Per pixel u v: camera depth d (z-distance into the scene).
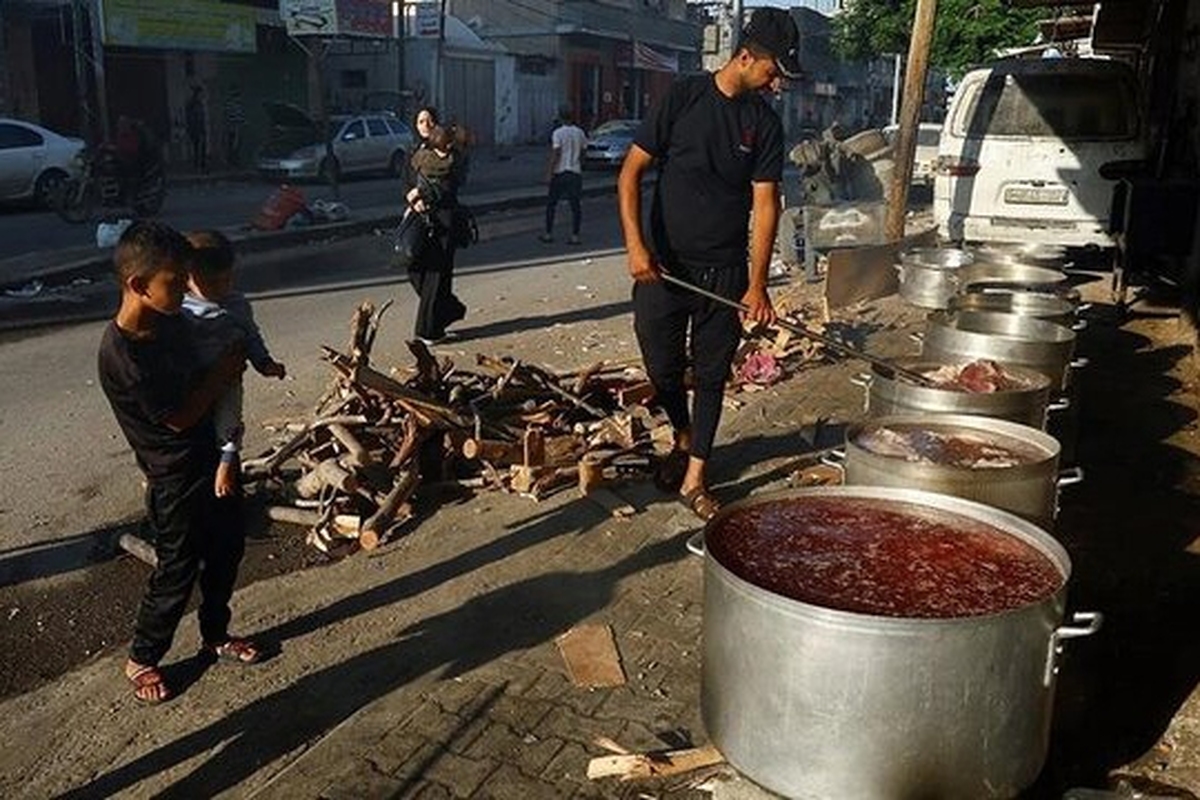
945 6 22.70
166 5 22.64
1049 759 3.04
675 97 4.53
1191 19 9.66
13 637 3.95
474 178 25.09
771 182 4.54
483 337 8.66
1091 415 6.46
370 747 3.13
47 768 3.17
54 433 6.16
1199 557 4.44
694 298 4.70
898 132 10.03
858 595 2.33
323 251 13.77
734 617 2.31
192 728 3.34
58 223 15.66
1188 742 3.09
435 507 5.00
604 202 20.86
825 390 6.88
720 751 2.43
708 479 5.34
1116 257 8.82
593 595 4.12
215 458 3.41
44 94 23.88
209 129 26.55
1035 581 2.41
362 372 5.16
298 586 4.26
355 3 26.33
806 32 50.81
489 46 36.59
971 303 5.25
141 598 4.25
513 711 3.33
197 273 3.41
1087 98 9.27
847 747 2.19
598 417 5.83
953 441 3.40
